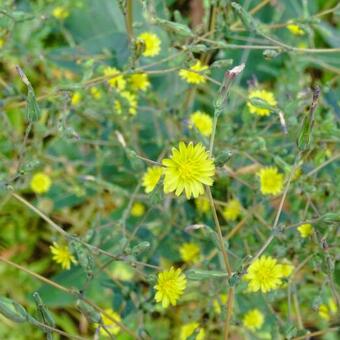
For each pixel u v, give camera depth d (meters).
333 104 0.25
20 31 0.27
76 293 0.17
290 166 0.19
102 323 0.17
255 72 0.28
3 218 0.27
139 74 0.21
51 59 0.26
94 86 0.22
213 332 0.26
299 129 0.16
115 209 0.26
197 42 0.21
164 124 0.27
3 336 0.26
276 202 0.23
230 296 0.17
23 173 0.18
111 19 0.29
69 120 0.24
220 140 0.22
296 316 0.23
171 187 0.15
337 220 0.17
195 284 0.22
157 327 0.24
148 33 0.22
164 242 0.24
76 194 0.26
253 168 0.23
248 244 0.22
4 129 0.25
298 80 0.26
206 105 0.28
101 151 0.24
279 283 0.18
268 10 0.29
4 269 0.27
